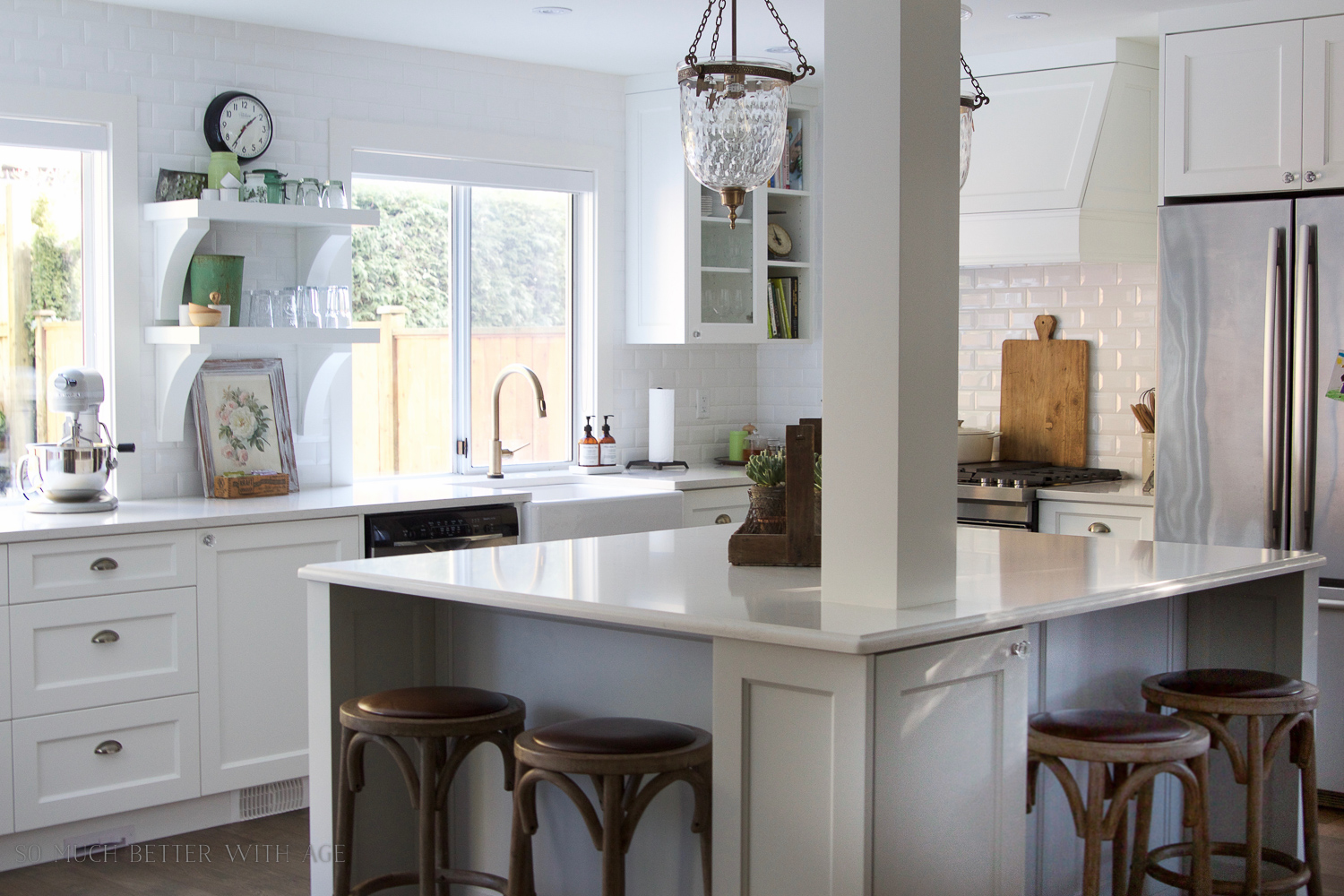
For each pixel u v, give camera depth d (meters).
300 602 4.25
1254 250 4.40
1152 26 4.80
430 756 2.71
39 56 4.25
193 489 4.64
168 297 4.47
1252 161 4.50
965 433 5.51
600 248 5.79
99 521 3.89
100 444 4.16
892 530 2.47
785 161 5.97
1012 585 2.78
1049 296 5.61
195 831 4.12
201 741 4.05
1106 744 2.50
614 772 2.38
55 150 4.37
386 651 3.18
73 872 3.76
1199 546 3.51
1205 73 4.57
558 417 5.84
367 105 5.02
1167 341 4.59
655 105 5.71
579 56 5.35
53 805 3.78
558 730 2.50
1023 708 2.54
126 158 4.42
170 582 3.97
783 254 6.05
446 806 3.22
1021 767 2.54
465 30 4.88
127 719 3.90
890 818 2.26
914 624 2.30
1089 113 5.02
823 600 2.57
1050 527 5.00
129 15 4.43
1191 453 4.55
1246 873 2.95
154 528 3.92
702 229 5.68
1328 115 4.36
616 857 2.41
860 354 2.51
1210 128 4.58
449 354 5.48
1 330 4.30
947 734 2.38
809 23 4.75
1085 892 2.53
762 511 3.13
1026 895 3.00
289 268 4.85
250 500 4.48
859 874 2.21
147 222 4.49
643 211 5.78
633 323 5.86
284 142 4.80
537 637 3.07
